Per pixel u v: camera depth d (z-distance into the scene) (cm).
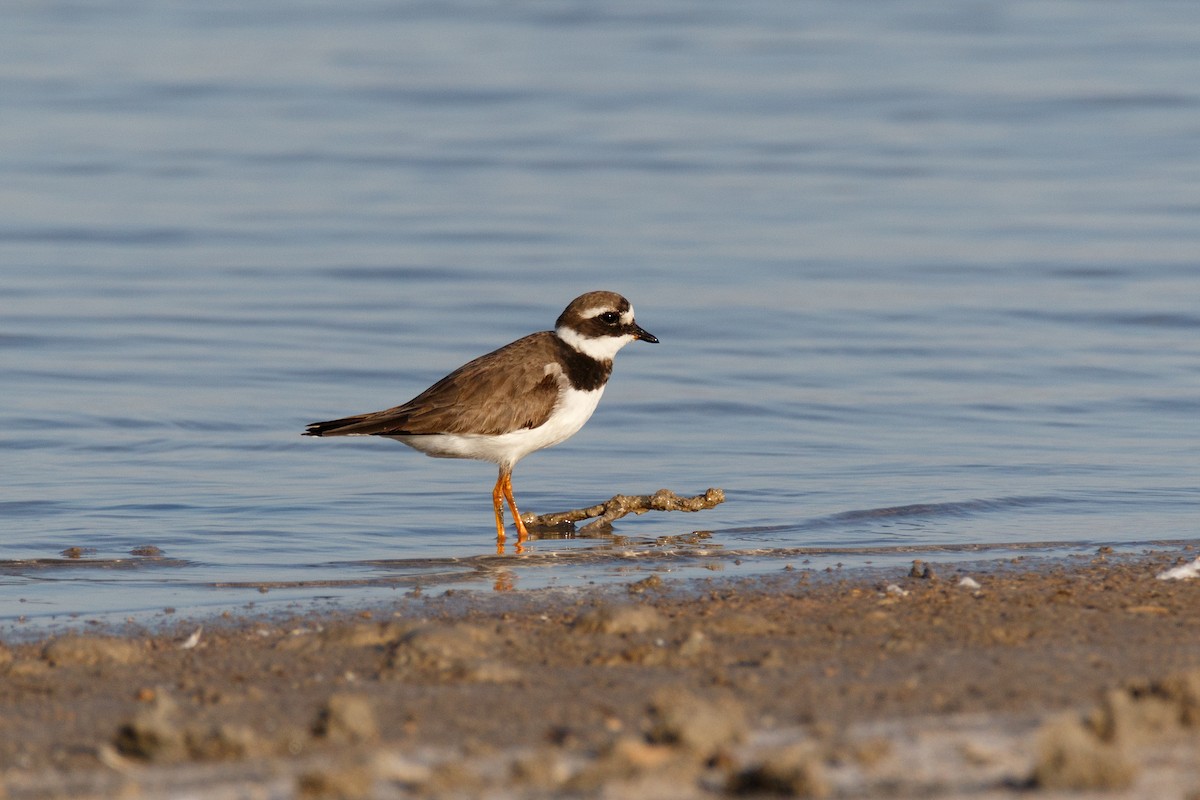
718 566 1182
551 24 5559
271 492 1448
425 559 1225
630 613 929
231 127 3750
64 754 682
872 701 741
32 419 1688
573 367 1346
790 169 3350
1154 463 1530
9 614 1037
